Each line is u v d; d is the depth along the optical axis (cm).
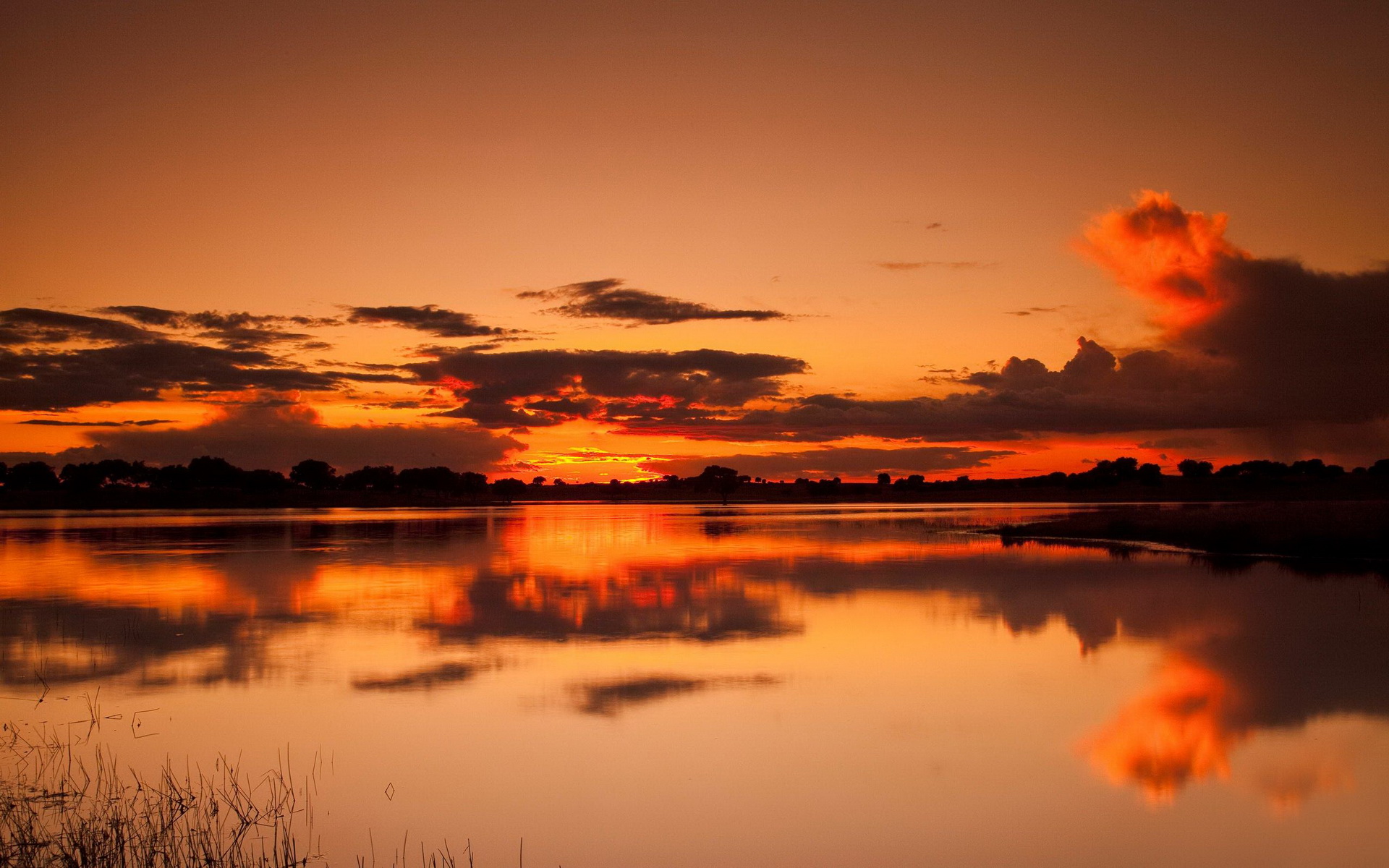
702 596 2809
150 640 2097
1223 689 1634
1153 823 1080
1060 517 8088
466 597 2806
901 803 1139
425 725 1443
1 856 978
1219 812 1108
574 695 1609
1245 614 2411
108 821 1081
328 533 6188
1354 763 1261
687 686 1670
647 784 1199
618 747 1336
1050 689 1644
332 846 1030
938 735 1388
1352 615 2394
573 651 1973
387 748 1336
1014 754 1302
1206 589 2916
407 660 1883
